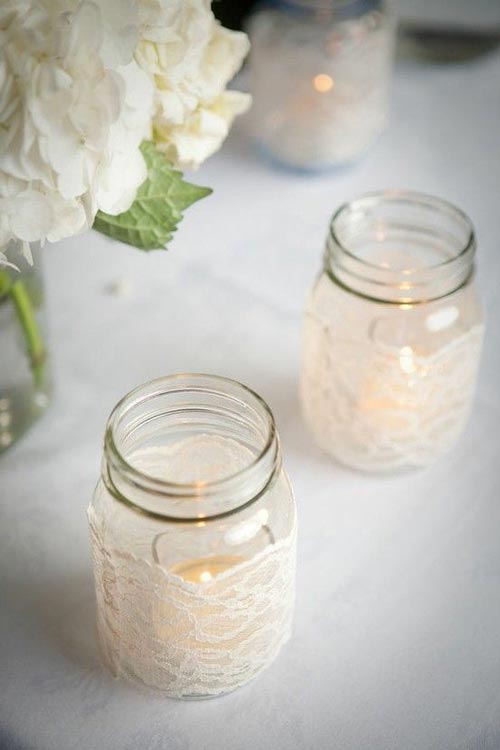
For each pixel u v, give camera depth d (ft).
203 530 1.76
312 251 2.76
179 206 1.98
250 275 2.69
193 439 1.93
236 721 1.89
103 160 1.77
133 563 1.76
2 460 2.27
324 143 2.90
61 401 2.38
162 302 2.60
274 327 2.56
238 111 2.07
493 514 2.20
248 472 1.73
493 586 2.08
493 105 3.21
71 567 2.10
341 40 2.81
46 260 2.69
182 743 1.86
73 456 2.28
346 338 2.14
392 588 2.07
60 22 1.66
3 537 2.14
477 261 2.71
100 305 2.59
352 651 1.98
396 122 3.17
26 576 2.08
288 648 1.99
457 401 2.19
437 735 1.87
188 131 1.99
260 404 1.81
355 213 2.25
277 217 2.86
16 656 1.97
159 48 1.86
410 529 2.17
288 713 1.90
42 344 2.26
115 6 1.73
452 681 1.94
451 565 2.11
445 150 3.07
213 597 1.77
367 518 2.19
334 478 2.26
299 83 2.84
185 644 1.82
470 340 2.15
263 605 1.83
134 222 1.98
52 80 1.66
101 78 1.70
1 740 1.87
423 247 2.30
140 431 1.89
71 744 1.85
